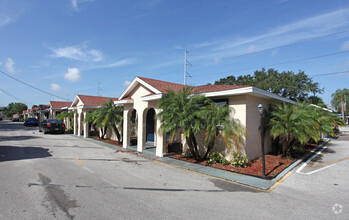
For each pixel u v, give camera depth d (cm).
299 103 1105
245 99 780
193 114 745
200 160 833
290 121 825
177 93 812
